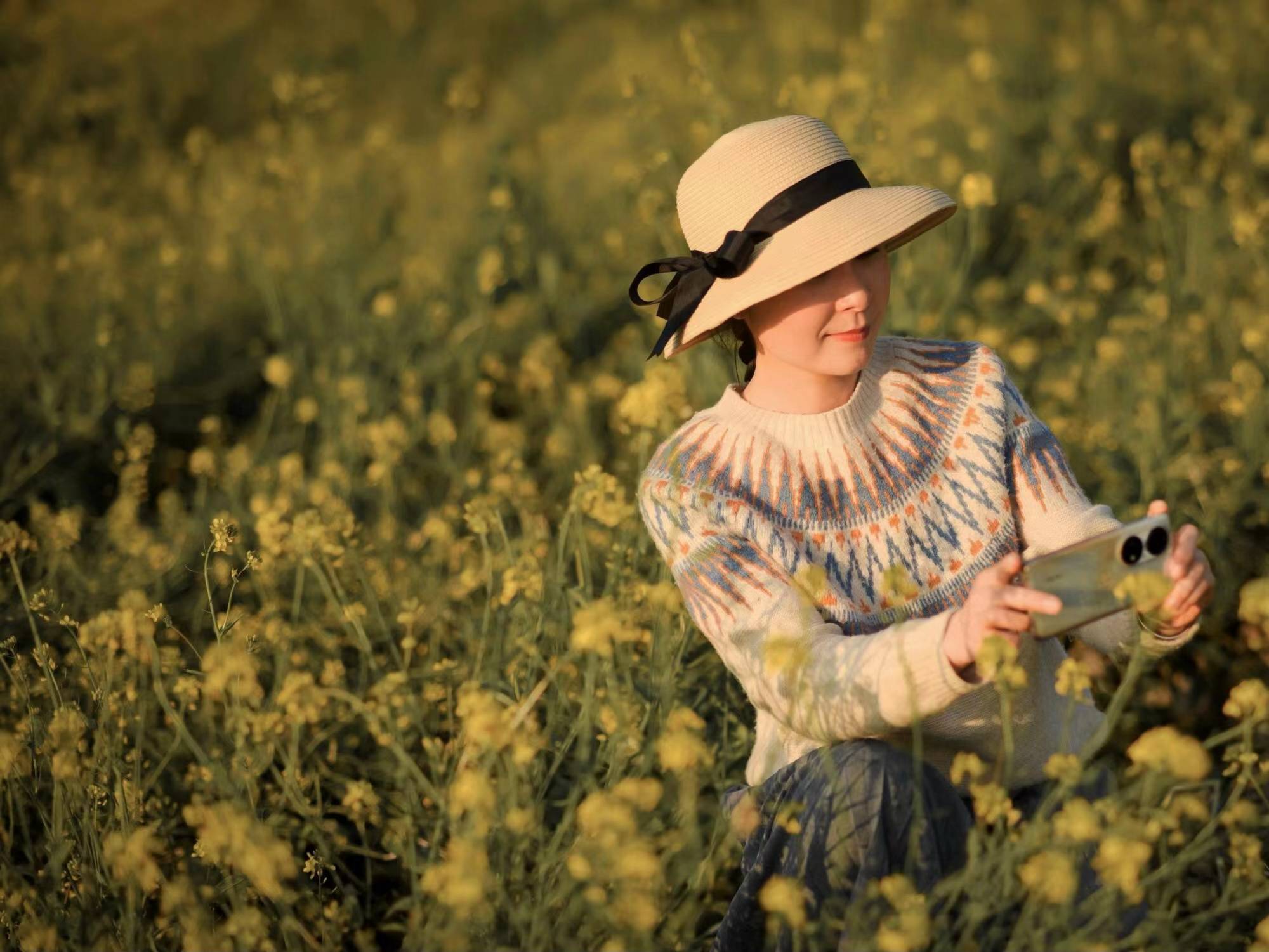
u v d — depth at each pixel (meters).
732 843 3.00
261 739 3.47
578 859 2.66
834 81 8.81
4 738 3.37
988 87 9.40
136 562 5.05
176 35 14.79
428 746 3.32
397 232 9.14
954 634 2.70
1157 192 7.61
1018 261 7.73
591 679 3.28
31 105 11.53
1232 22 9.87
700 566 3.11
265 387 7.44
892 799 2.86
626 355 6.77
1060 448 3.34
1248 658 4.56
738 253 3.09
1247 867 2.83
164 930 3.14
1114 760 4.26
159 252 8.59
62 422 6.57
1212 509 4.85
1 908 3.25
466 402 6.97
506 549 4.13
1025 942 2.66
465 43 14.80
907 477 3.19
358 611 3.98
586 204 8.88
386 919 3.68
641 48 12.41
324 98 9.81
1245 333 5.68
